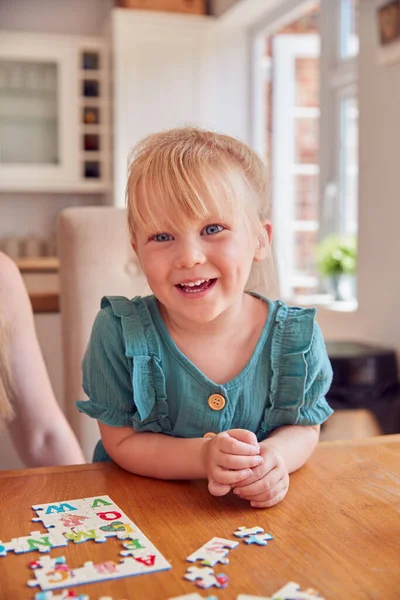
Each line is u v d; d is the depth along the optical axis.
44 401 1.19
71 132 4.41
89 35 4.67
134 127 4.20
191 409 0.96
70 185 4.45
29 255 4.46
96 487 0.84
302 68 4.07
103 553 0.65
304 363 0.96
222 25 4.20
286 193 4.07
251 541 0.67
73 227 1.54
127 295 1.57
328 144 3.45
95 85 4.46
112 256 1.56
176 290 0.87
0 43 4.25
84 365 1.01
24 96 4.39
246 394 0.97
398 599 0.56
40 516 0.73
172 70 4.21
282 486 0.78
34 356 1.19
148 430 0.95
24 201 4.70
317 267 3.37
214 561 0.63
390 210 2.62
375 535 0.69
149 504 0.78
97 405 0.97
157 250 0.87
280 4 3.76
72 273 1.54
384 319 2.67
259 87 4.29
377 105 2.67
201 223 0.85
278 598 0.56
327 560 0.63
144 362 0.95
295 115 4.07
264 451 0.80
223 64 4.28
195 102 4.26
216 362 0.98
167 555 0.64
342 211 3.43
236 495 0.81
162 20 4.14
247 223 0.90
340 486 0.83
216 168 0.88
